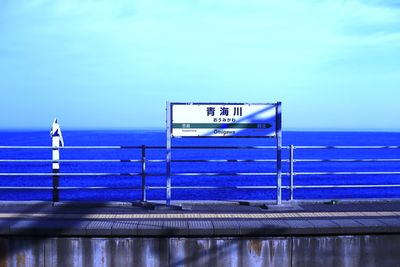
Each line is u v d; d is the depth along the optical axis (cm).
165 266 669
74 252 663
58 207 869
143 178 905
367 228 680
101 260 664
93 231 656
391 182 4428
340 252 684
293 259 679
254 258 675
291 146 907
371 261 689
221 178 4722
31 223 674
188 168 6000
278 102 860
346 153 8888
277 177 872
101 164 6831
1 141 13412
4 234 657
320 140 14150
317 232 673
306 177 4772
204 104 852
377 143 12375
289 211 825
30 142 12825
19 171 6556
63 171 5972
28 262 663
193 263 671
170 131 852
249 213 804
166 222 701
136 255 666
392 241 691
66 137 17688
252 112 858
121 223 685
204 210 839
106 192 3534
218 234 666
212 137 854
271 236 675
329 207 868
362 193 3525
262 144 10881
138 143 11781
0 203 884
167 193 856
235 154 8262
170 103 848
